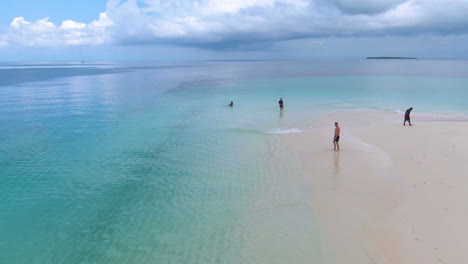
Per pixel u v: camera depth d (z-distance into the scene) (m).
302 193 13.58
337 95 45.75
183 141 22.34
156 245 10.52
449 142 19.03
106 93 52.06
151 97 46.53
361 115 30.05
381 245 9.76
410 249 9.41
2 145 22.06
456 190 12.59
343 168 16.00
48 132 25.53
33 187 15.35
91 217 12.52
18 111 35.19
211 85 65.69
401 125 24.73
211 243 10.44
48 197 14.29
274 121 28.14
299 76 90.94
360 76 85.12
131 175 16.52
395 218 11.09
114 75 105.25
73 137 24.02
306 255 9.59
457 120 27.11
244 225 11.39
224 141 21.95
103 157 19.41
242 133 23.95
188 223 11.71
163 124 28.00
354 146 19.53
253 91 53.09
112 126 27.47
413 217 11.01
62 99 44.81
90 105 39.16
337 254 9.53
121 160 18.83
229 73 116.31
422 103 37.00
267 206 12.66
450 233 9.97
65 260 10.08
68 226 11.95
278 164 17.11
